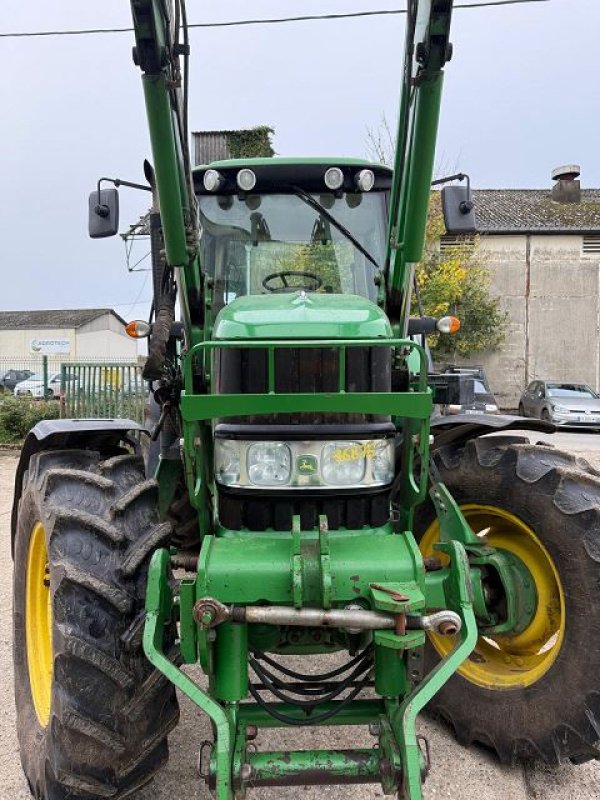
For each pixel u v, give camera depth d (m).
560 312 22.34
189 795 2.57
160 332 2.93
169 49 2.53
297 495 2.37
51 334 43.81
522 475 2.85
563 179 25.38
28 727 2.67
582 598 2.60
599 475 2.89
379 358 2.49
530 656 2.95
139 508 2.48
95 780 2.21
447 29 2.38
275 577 2.14
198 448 2.32
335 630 2.35
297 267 3.79
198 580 2.14
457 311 20.97
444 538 2.87
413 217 2.77
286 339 2.42
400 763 1.94
